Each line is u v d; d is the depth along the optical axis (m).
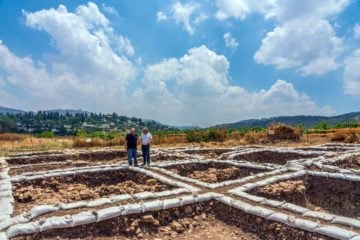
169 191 7.61
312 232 5.50
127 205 6.44
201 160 12.53
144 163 12.32
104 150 18.55
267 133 27.98
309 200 8.96
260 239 5.89
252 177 9.16
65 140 32.62
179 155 15.37
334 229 5.33
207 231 6.35
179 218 6.66
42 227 5.47
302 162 11.38
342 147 17.36
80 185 9.83
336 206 8.63
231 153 15.65
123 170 11.19
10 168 12.33
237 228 6.37
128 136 11.93
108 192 9.07
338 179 9.12
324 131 34.47
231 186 8.30
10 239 5.15
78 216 5.89
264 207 6.61
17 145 25.89
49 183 9.80
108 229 5.97
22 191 8.65
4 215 6.01
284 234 5.75
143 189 8.77
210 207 7.10
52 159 16.09
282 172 9.86
